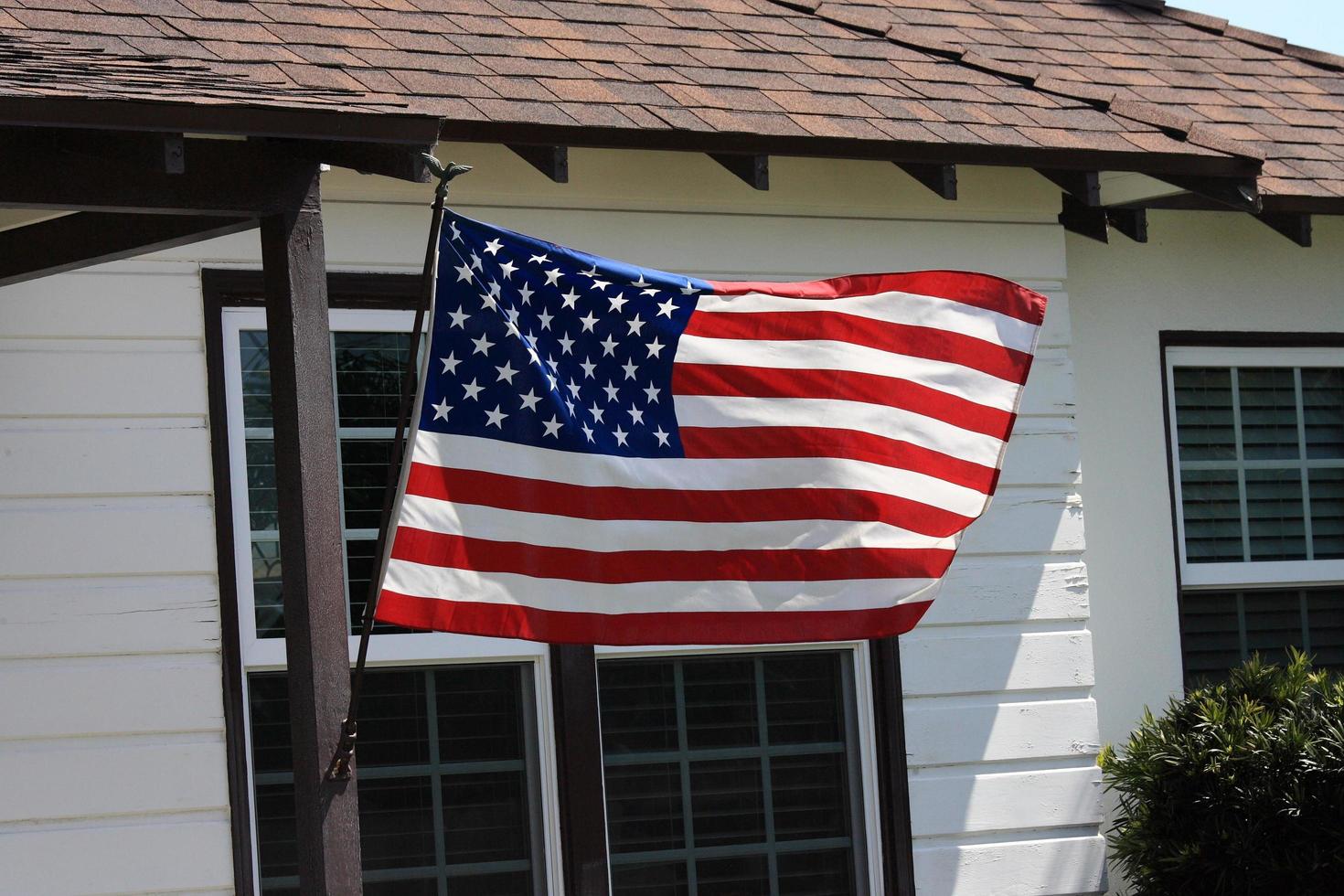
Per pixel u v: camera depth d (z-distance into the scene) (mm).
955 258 10242
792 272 9914
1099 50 12078
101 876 8086
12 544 8164
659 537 7727
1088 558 10516
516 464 7391
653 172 9688
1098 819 9906
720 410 7988
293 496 6270
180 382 8555
